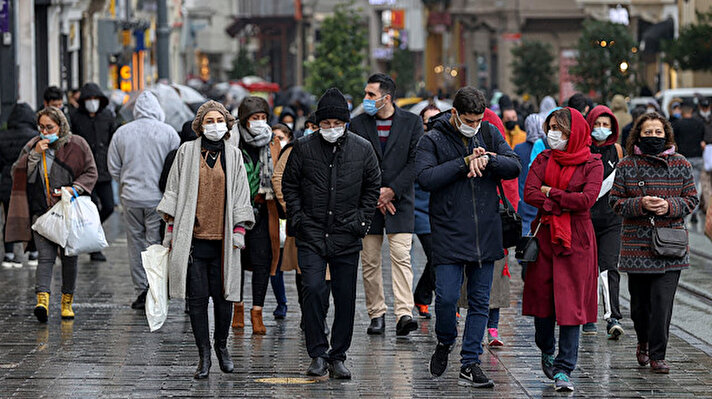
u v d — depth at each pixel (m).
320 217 23.66
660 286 24.39
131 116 44.50
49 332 28.36
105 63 98.50
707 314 32.06
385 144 28.31
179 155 23.70
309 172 23.70
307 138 23.89
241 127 28.08
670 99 77.62
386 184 28.12
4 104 66.19
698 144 55.72
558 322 22.73
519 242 23.22
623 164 24.64
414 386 23.11
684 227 24.64
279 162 28.27
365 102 27.98
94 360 25.20
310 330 23.78
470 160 22.81
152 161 31.91
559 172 23.20
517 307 32.66
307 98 106.00
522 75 143.75
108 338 27.67
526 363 25.45
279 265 29.77
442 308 23.33
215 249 23.72
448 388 22.97
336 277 23.89
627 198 24.47
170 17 163.62
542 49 143.75
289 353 26.22
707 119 56.88
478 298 23.36
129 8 115.06
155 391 22.45
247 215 23.56
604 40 88.94
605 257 28.19
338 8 137.00
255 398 21.98
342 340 23.88
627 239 24.62
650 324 24.50
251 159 28.27
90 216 29.86
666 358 26.06
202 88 95.50
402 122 28.30
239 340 27.72
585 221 23.12
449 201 23.22
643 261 24.38
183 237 23.36
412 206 28.48
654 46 113.75
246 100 28.08
